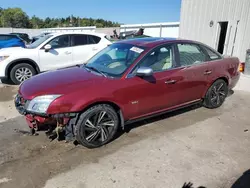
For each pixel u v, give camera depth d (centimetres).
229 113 467
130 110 348
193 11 1082
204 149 331
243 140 359
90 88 311
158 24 2148
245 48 877
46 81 334
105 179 268
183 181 266
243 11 865
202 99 459
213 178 271
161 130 388
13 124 411
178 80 390
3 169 284
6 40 1128
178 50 398
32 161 300
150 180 267
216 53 465
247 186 258
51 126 322
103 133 333
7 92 618
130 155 316
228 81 484
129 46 391
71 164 295
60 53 730
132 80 340
